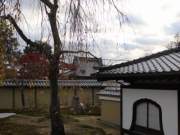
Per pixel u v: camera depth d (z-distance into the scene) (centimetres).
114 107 1401
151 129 612
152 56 739
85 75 2316
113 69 703
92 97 2389
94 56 763
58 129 1015
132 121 673
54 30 832
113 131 1227
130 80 670
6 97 2166
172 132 543
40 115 1708
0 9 709
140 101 645
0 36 865
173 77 495
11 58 1034
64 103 2283
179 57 658
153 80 601
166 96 561
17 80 2000
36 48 973
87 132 1140
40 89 2255
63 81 2197
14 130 1180
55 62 962
